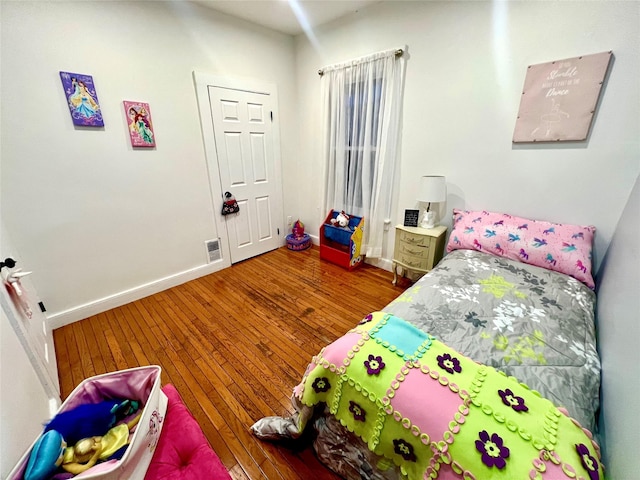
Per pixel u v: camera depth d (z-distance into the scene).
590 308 1.41
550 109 1.78
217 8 2.42
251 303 2.41
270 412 1.45
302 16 2.61
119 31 2.00
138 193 2.32
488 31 1.92
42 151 1.83
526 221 1.95
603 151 1.67
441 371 0.94
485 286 1.56
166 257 2.62
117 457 0.79
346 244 3.12
